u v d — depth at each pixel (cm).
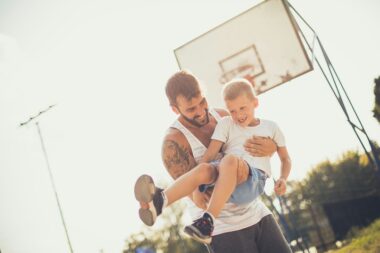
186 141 275
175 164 278
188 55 697
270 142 268
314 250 1623
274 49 684
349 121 735
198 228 214
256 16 693
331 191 1823
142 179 209
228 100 263
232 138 263
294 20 688
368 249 995
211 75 688
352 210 1677
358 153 1794
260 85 681
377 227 1333
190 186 225
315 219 1772
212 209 219
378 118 1506
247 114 262
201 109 271
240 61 684
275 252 253
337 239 1666
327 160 1866
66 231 858
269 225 258
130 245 2211
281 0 690
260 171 254
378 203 1655
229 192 223
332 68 727
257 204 263
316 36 713
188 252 2125
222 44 696
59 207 866
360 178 1727
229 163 228
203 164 232
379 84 1475
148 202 210
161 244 2244
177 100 269
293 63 675
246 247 245
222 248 243
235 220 246
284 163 279
